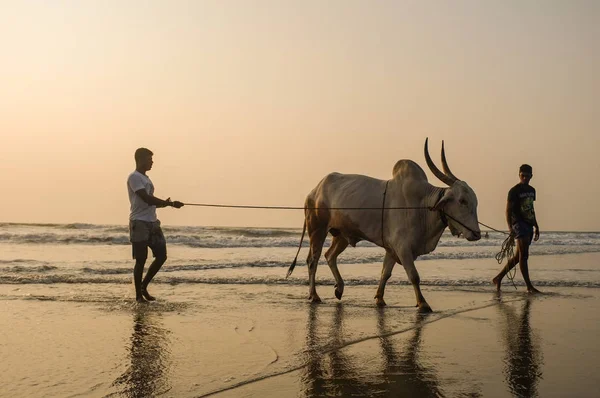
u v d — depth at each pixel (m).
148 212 7.79
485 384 4.40
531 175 9.44
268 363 4.86
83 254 15.02
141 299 7.75
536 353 5.33
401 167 8.11
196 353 5.14
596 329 6.39
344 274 11.45
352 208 8.19
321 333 6.03
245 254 15.94
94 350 5.18
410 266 7.70
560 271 12.58
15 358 4.89
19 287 8.76
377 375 4.59
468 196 7.58
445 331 6.23
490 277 11.20
